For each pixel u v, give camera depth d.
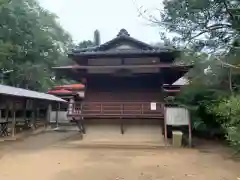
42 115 28.16
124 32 17.67
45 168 9.59
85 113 16.41
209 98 15.10
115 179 8.21
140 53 16.08
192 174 8.93
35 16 33.59
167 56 16.50
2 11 29.19
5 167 9.70
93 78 17.44
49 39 35.66
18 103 20.58
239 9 11.93
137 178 8.37
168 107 15.68
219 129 16.14
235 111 8.26
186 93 15.88
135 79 17.25
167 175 8.77
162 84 16.83
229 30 13.20
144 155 12.20
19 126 22.38
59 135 21.20
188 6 13.16
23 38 33.16
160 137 15.99
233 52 12.13
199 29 13.26
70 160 11.01
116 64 17.02
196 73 14.80
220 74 13.59
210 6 12.88
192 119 16.09
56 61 38.41
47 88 37.88
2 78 33.59
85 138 16.64
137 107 16.14
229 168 9.86
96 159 11.23
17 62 34.19
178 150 13.70
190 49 12.84
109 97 17.17
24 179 8.17
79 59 17.39
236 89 13.36
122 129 16.20
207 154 12.59
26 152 12.96
